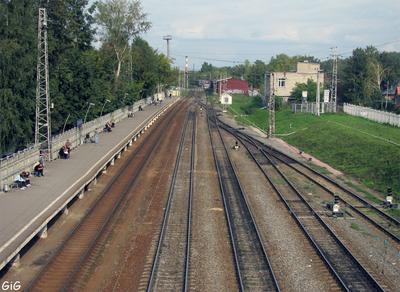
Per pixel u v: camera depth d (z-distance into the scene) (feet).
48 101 116.57
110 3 248.52
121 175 114.93
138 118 235.81
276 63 515.91
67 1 169.78
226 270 60.44
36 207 76.02
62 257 62.90
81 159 119.75
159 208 87.92
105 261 62.59
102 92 198.18
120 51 251.80
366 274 59.52
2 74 116.47
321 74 315.37
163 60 366.63
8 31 120.16
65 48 168.14
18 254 59.57
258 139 190.80
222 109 327.88
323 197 99.30
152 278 56.85
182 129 215.10
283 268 61.36
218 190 103.76
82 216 80.84
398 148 137.28
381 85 325.83
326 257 65.46
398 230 78.18
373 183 113.80
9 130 117.50
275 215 85.46
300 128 208.13
